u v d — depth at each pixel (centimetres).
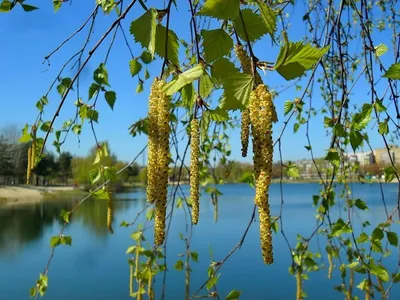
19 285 1170
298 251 414
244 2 157
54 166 5919
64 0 287
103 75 272
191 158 167
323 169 532
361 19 333
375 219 1602
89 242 1755
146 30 157
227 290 1077
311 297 950
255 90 136
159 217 160
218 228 1955
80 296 1060
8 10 271
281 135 361
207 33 159
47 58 281
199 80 169
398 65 157
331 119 370
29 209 3356
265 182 133
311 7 497
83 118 297
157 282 1178
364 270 370
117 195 5409
